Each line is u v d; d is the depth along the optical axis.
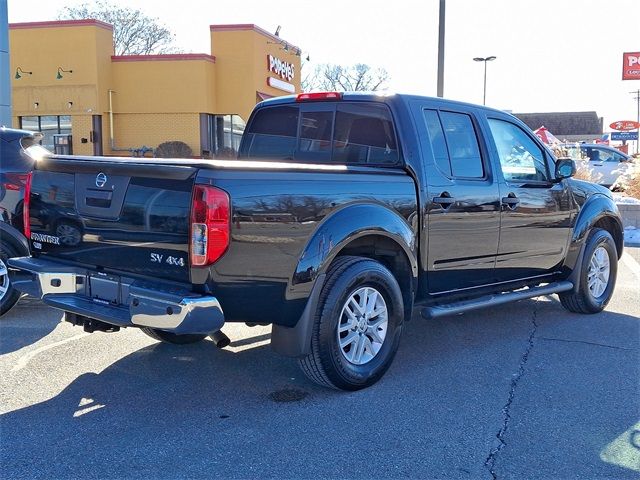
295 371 5.20
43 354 5.55
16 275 4.98
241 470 3.58
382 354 4.89
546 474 3.57
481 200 5.59
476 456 3.76
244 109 24.84
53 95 23.94
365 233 4.60
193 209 3.87
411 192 5.05
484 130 5.80
